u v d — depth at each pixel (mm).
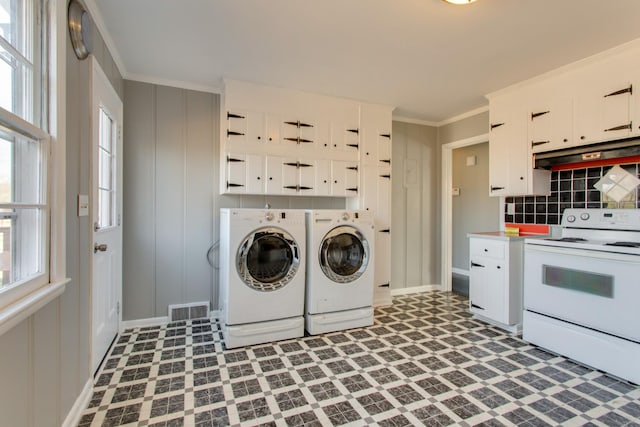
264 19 1995
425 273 4242
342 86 3086
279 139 3111
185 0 1811
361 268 2969
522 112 2971
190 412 1681
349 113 3436
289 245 2676
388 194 3639
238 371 2113
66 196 1451
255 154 3014
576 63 2543
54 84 1319
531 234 3090
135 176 2859
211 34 2178
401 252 4082
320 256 2775
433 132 4273
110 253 2400
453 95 3312
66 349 1474
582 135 2533
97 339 2059
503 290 2838
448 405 1761
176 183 2996
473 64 2605
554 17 1955
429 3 1829
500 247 2871
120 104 2645
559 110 2689
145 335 2686
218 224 3141
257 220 2549
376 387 1936
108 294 2350
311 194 3252
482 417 1659
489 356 2359
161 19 1997
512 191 3057
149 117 2898
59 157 1337
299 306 2703
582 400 1815
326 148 3322
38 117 1277
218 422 1608
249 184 2992
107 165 2355
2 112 936
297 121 3188
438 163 4293
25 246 1167
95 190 1926
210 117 3111
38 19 1276
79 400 1638
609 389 1933
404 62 2576
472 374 2098
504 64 2600
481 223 4891
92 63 1801
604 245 2176
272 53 2441
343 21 2016
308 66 2660
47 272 1284
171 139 2977
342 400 1801
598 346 2148
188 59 2547
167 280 2979
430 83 3004
